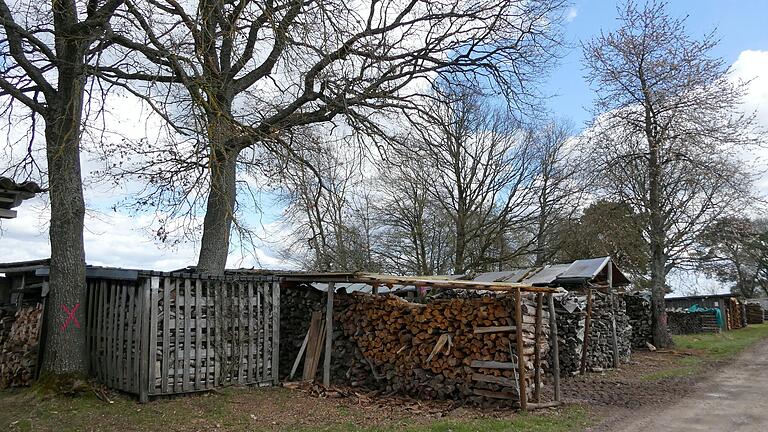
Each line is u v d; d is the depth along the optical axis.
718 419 9.17
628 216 24.86
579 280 16.11
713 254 25.06
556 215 31.05
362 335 12.00
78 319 9.75
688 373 15.24
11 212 8.14
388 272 30.45
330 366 12.11
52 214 9.74
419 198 28.73
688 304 41.09
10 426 7.75
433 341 10.81
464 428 8.12
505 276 17.94
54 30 9.62
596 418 9.20
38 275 11.21
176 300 10.05
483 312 10.16
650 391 12.18
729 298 40.31
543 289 10.18
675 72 22.95
